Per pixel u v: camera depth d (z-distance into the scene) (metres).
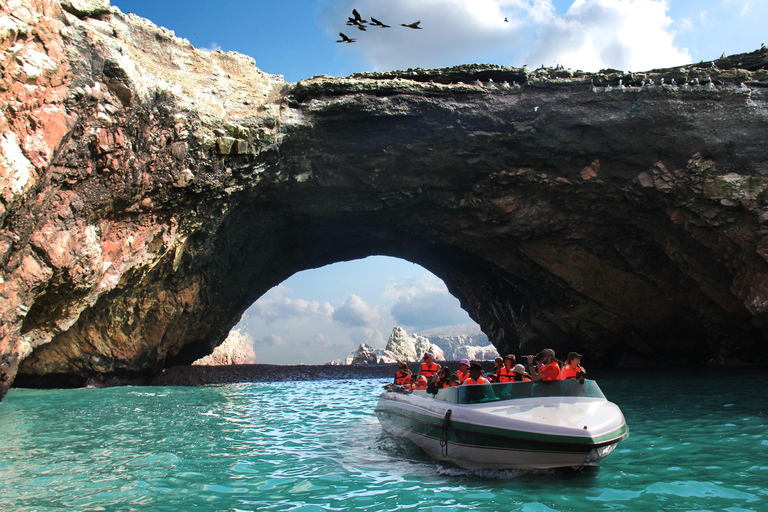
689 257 25.86
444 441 8.51
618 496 6.45
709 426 10.74
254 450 9.48
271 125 22.69
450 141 24.25
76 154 16.41
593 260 28.52
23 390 21.75
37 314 17.45
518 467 7.48
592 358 32.31
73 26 16.25
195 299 25.98
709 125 23.53
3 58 13.46
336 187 24.91
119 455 9.07
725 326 28.06
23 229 14.60
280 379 28.05
